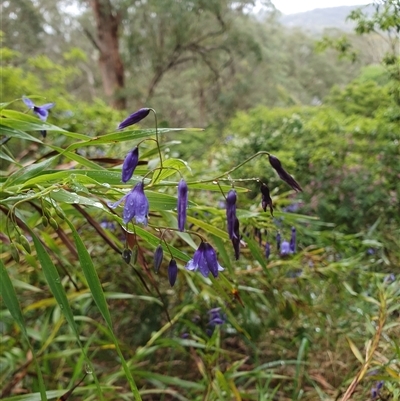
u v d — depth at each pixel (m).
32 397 1.24
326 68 13.59
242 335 2.21
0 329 2.10
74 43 19.73
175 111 15.82
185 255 1.12
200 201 2.20
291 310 2.11
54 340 1.99
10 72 4.66
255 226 1.72
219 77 16.00
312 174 4.27
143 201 0.95
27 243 0.99
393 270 2.61
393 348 1.51
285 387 1.95
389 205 3.75
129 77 14.99
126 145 2.99
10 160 1.30
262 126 5.79
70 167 1.65
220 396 1.57
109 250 2.32
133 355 2.02
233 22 14.23
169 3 12.26
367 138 4.50
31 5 16.52
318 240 2.61
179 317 2.09
